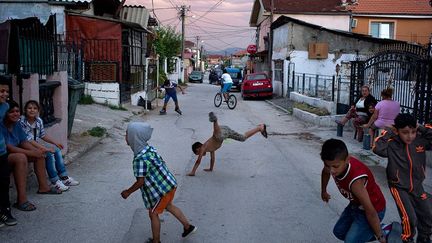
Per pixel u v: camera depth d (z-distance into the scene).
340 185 3.91
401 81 11.23
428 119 9.17
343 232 4.18
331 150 3.72
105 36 17.66
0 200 5.39
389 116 10.00
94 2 20.38
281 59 29.97
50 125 8.19
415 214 4.67
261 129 8.64
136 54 21.16
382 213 4.05
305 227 5.70
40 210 6.02
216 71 57.69
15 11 17.30
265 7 34.50
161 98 26.80
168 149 10.77
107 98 17.56
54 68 8.84
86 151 9.90
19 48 6.94
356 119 12.13
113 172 8.20
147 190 4.88
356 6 32.59
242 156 10.11
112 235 5.29
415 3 32.19
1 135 5.38
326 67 26.42
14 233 5.23
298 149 11.14
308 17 33.81
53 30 8.98
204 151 8.23
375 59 13.20
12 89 6.91
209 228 5.62
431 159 8.88
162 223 5.76
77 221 5.69
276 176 8.33
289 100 24.84
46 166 6.78
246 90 28.06
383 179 8.21
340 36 25.98
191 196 6.95
